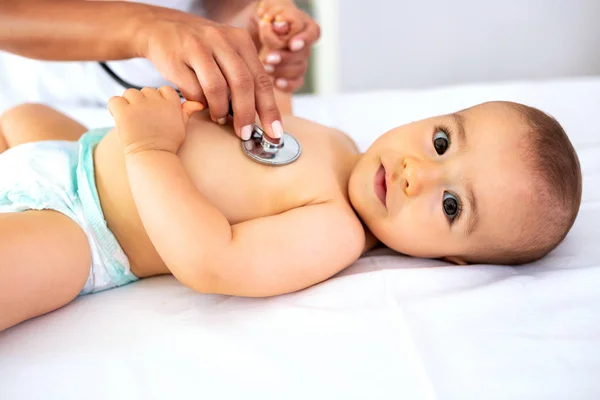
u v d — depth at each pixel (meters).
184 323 0.73
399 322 0.71
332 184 0.92
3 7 0.79
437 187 0.88
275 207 0.87
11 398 0.63
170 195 0.74
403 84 2.29
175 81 0.76
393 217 0.89
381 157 0.92
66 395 0.64
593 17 2.13
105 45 0.80
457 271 0.82
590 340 0.69
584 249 0.92
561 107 1.43
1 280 0.69
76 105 1.50
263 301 0.79
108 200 0.84
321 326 0.72
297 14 1.08
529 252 0.89
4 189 0.81
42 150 0.87
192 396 0.63
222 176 0.84
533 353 0.67
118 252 0.84
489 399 0.62
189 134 0.85
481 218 0.87
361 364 0.66
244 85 0.75
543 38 2.18
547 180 0.86
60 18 0.80
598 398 0.63
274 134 0.82
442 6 2.16
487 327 0.71
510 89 1.51
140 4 0.83
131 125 0.75
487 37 2.19
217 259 0.75
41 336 0.72
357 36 2.21
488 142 0.88
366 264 0.91
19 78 1.49
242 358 0.67
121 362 0.67
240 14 1.20
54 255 0.74
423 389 0.63
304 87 2.33
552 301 0.75
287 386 0.64
